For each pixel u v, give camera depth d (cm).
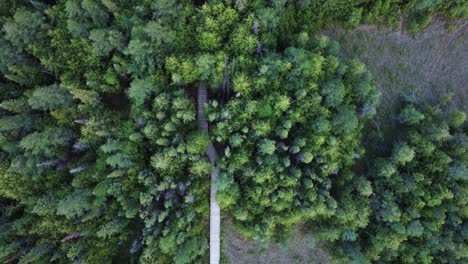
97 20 3259
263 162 3341
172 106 3294
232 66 3319
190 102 3409
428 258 3497
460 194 3541
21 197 3247
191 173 3409
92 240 3303
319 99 3338
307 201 3381
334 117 3447
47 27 3288
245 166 3366
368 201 3538
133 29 3123
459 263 3541
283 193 3300
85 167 3297
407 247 3578
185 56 3378
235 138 3303
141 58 3234
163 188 3219
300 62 3281
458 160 3644
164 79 3394
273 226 3469
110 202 3344
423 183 3597
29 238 3312
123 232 3403
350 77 3562
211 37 3288
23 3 3412
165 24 3284
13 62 3319
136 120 3309
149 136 3266
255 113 3362
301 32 3569
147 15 3362
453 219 3612
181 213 3309
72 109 3309
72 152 3431
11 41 3175
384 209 3525
